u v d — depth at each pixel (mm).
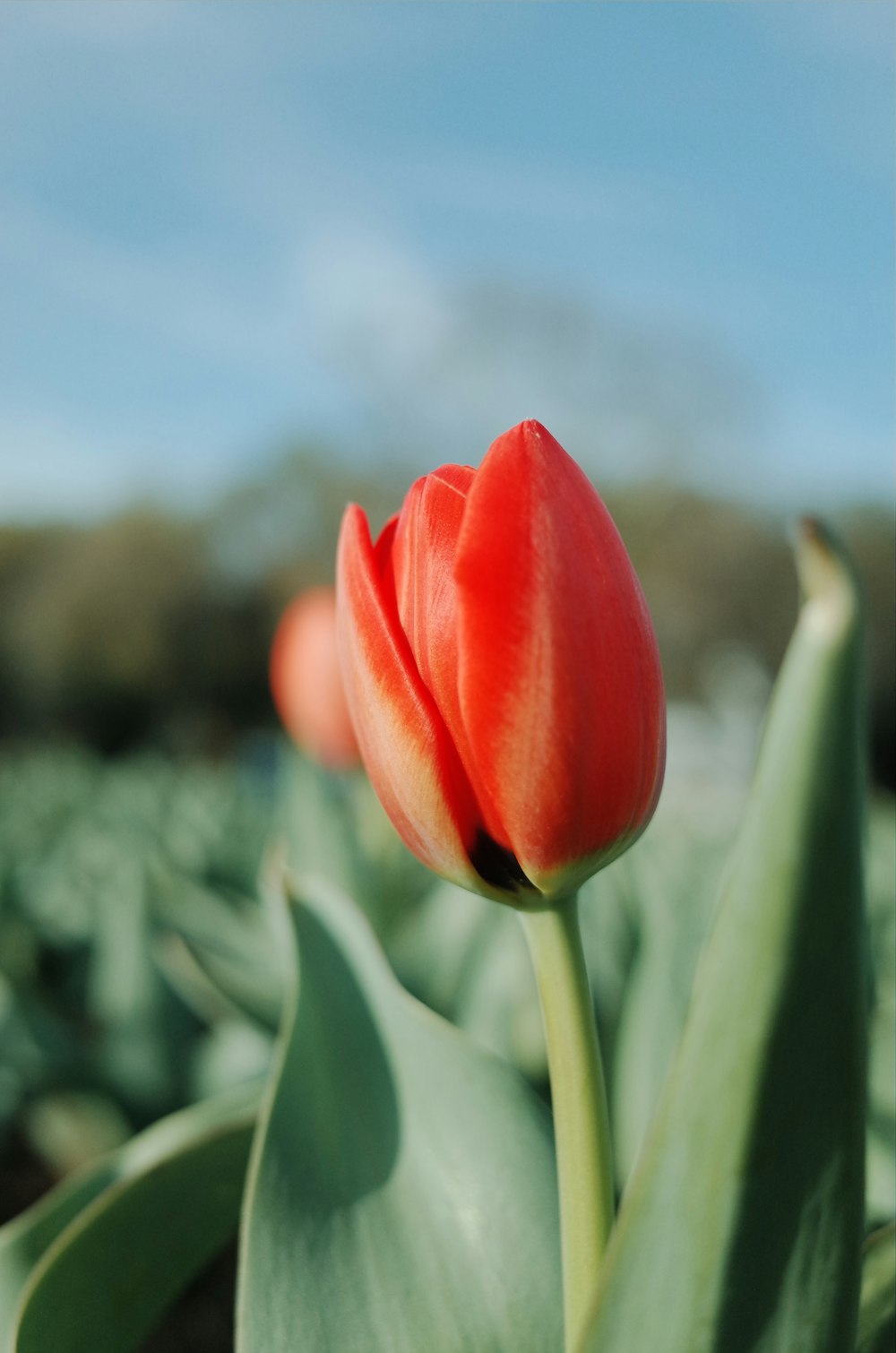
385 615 196
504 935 542
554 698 183
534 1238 234
